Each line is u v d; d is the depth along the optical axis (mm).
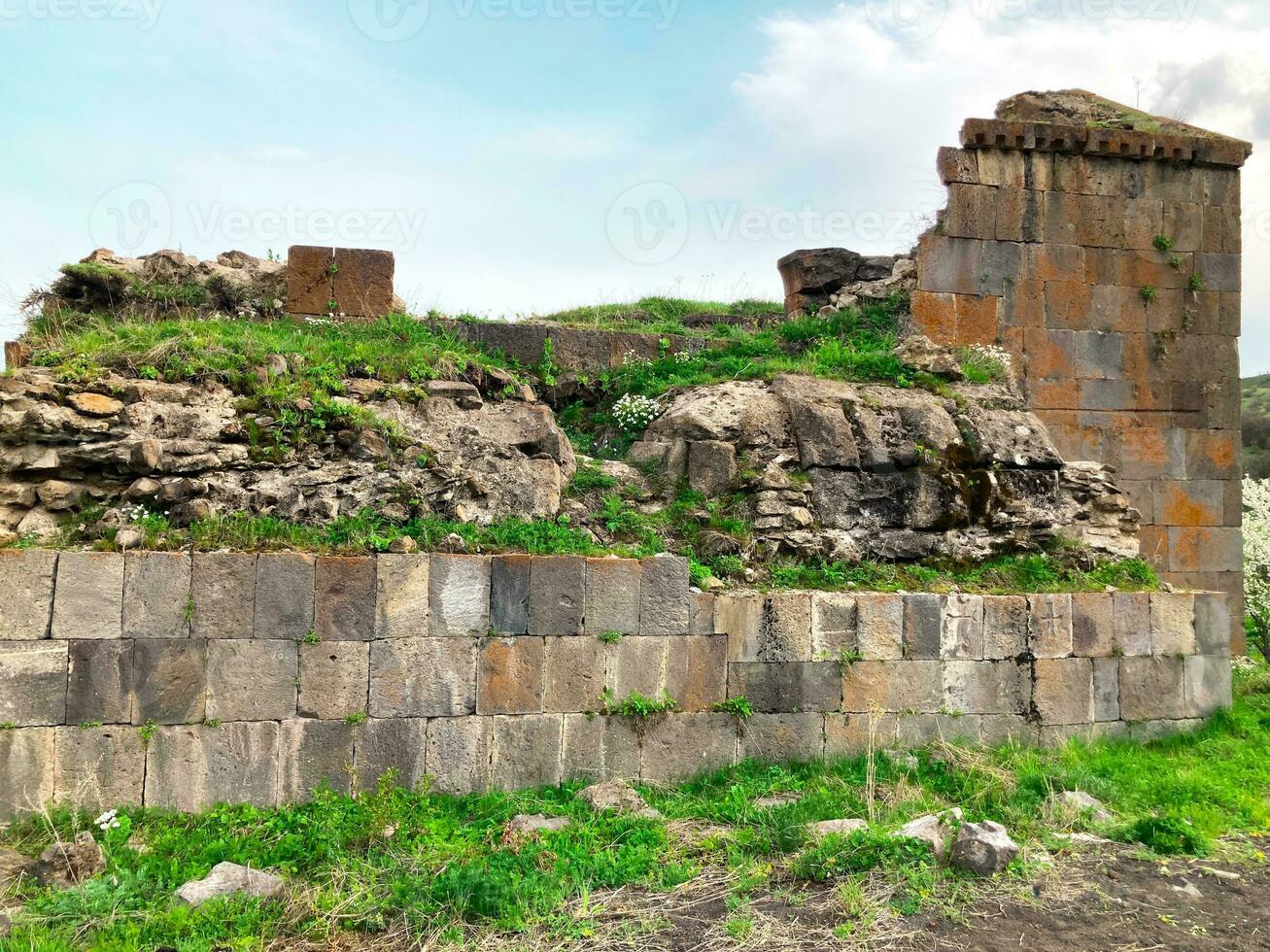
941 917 5250
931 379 10594
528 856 5703
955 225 12297
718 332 13094
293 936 5027
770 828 6223
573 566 7438
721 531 8617
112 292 11016
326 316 11047
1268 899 5602
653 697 7527
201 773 6547
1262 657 14859
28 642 6305
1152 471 12562
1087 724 8594
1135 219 12742
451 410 8828
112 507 7359
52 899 5164
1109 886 5703
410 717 6977
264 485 7656
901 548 9062
